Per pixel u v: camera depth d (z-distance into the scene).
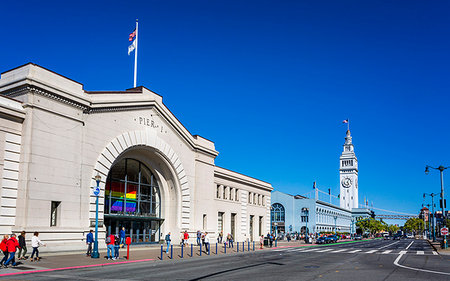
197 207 46.25
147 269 22.47
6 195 26.30
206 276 19.23
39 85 28.05
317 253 37.94
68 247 29.08
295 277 18.92
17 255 25.83
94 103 32.47
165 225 42.88
